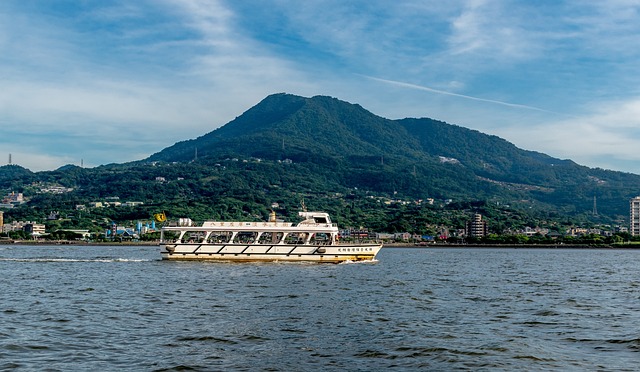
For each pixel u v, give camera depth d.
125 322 70.81
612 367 52.81
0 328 66.81
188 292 98.38
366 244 167.25
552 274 155.88
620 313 81.69
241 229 159.50
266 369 51.19
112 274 133.75
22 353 55.72
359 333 65.44
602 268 188.25
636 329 69.56
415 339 62.62
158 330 66.00
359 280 122.38
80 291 100.94
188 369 51.03
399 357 55.38
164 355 55.31
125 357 54.56
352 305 85.62
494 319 75.62
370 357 55.28
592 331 68.19
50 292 99.69
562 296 101.38
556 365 53.34
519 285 121.06
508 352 57.41
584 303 92.19
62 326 68.31
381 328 68.44
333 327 68.62
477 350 57.94
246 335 63.56
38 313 77.19
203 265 152.50
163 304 85.06
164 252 161.50
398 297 95.56
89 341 60.62
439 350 57.81
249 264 155.88
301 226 161.25
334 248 162.00
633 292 109.38
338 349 58.03
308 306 83.88
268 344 59.75
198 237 162.75
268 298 91.44
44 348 57.59
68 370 50.50
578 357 56.16
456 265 196.00
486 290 109.81
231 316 75.06
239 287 105.50
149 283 112.62
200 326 68.38
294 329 67.12
